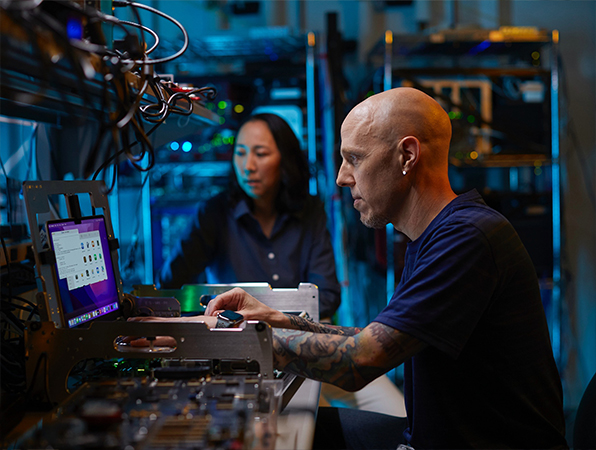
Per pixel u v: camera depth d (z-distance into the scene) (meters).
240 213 2.04
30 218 0.94
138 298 1.28
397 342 0.88
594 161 2.84
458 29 2.36
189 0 2.81
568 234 2.87
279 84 2.47
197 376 0.87
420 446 1.00
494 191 2.44
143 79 0.93
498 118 2.42
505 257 0.93
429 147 1.02
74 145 1.48
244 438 0.65
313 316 1.36
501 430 0.97
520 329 0.95
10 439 0.80
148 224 2.18
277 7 2.87
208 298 1.35
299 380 1.07
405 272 1.10
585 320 2.89
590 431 1.05
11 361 1.01
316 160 2.41
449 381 0.97
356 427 1.24
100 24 0.85
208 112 1.65
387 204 1.06
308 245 2.10
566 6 2.82
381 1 2.81
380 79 2.42
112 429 0.66
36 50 0.66
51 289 0.95
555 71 2.35
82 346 0.92
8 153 1.45
